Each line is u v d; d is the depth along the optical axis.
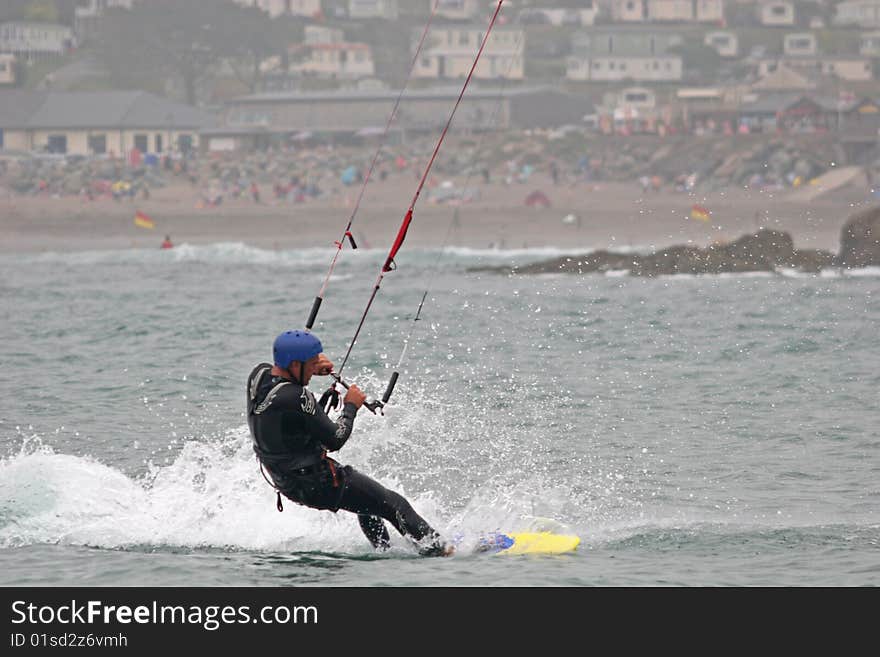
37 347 87.62
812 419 57.06
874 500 42.88
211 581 34.50
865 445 51.44
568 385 66.81
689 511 41.91
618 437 53.69
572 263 167.62
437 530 38.62
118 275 189.25
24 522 39.69
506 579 34.44
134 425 56.75
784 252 160.88
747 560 36.16
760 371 71.06
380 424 54.88
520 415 58.31
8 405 62.50
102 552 37.16
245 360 79.06
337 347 84.31
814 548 37.19
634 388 65.88
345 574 35.12
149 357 80.94
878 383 66.25
